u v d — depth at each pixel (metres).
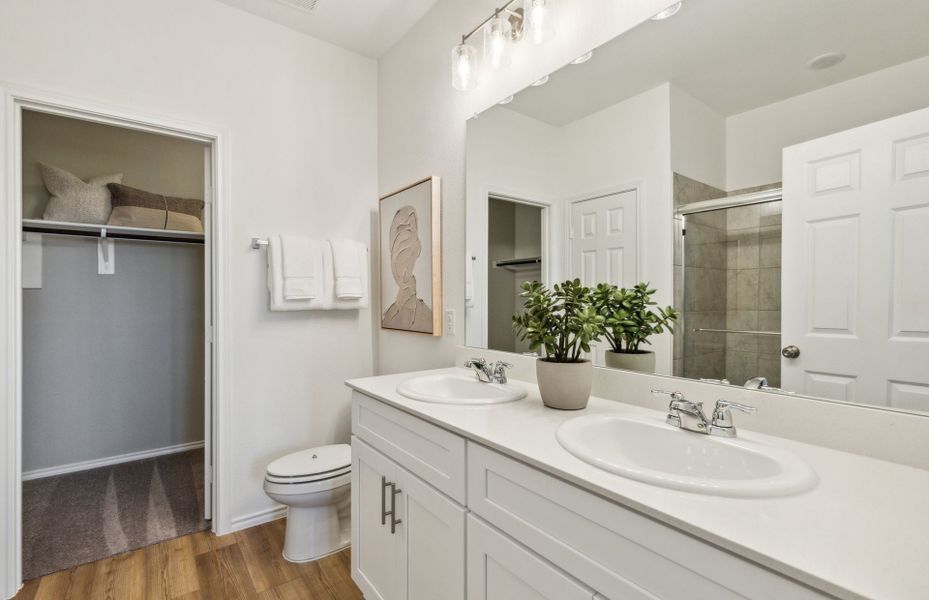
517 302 1.69
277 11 2.19
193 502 2.43
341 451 2.13
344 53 2.52
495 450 0.98
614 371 1.35
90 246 2.89
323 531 1.95
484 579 1.02
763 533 0.60
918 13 0.84
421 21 2.23
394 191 2.39
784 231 1.01
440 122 2.10
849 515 0.65
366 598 1.57
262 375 2.23
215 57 2.09
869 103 0.90
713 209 1.13
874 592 0.48
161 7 1.96
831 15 0.95
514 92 1.69
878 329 0.88
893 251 0.86
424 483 1.25
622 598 0.72
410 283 2.26
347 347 2.52
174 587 1.71
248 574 1.80
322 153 2.43
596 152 1.41
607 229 1.38
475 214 1.89
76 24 1.78
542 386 1.27
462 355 1.97
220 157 2.10
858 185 0.91
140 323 3.07
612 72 1.36
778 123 1.02
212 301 2.16
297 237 2.26
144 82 1.91
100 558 1.90
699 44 1.16
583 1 1.43
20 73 1.67
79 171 2.79
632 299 1.31
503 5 1.73
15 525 1.67
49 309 2.76
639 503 0.68
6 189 1.65
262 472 2.23
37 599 1.63
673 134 1.21
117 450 2.99
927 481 0.76
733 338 1.10
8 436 1.65
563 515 0.83
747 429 1.06
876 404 0.89
